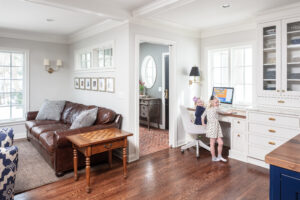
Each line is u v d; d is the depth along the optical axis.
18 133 4.89
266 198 2.34
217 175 2.91
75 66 5.12
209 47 4.37
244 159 3.38
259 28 3.21
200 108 3.67
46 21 3.85
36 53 4.99
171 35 3.95
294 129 2.82
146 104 5.62
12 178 1.84
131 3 2.97
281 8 2.94
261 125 3.14
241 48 4.02
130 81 3.45
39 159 3.54
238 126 3.45
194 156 3.67
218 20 3.64
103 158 3.31
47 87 5.20
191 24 3.91
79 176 2.92
